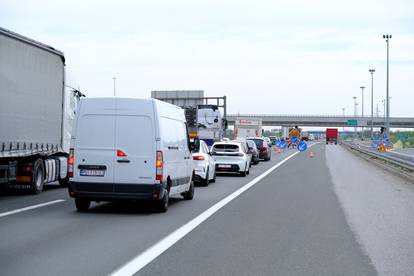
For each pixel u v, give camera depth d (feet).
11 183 56.18
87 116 43.93
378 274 24.79
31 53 55.52
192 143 55.01
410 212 46.37
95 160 43.47
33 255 27.76
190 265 26.08
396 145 240.12
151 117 43.52
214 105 142.72
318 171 104.01
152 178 43.19
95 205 49.39
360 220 41.57
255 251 29.60
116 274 24.12
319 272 25.04
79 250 29.17
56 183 75.46
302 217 42.86
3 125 49.60
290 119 419.74
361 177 88.48
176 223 39.22
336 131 427.74
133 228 36.73
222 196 58.70
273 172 101.24
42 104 58.49
